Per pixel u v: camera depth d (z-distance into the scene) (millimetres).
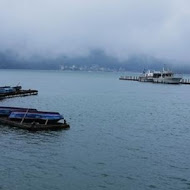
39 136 49281
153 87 185500
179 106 99750
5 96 102000
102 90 159500
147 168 36719
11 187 30500
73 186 31312
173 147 45969
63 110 81625
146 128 60000
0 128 53531
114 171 35438
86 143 46531
